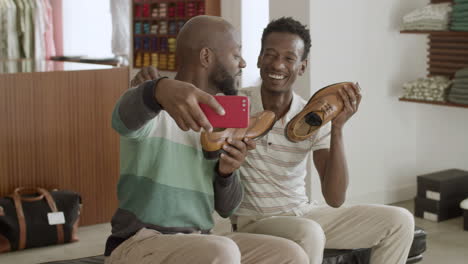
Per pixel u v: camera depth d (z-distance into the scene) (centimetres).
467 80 414
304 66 239
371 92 442
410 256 307
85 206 406
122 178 182
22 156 382
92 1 878
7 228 348
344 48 422
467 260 344
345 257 249
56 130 392
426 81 441
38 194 373
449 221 420
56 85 390
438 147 482
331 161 220
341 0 417
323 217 240
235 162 177
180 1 736
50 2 853
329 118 206
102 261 255
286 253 187
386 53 446
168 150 177
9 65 425
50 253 350
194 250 163
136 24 809
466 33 416
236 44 192
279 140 230
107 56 837
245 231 233
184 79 192
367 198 450
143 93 149
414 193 476
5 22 651
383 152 456
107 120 410
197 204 184
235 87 195
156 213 177
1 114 373
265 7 592
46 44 738
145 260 169
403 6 450
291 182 236
